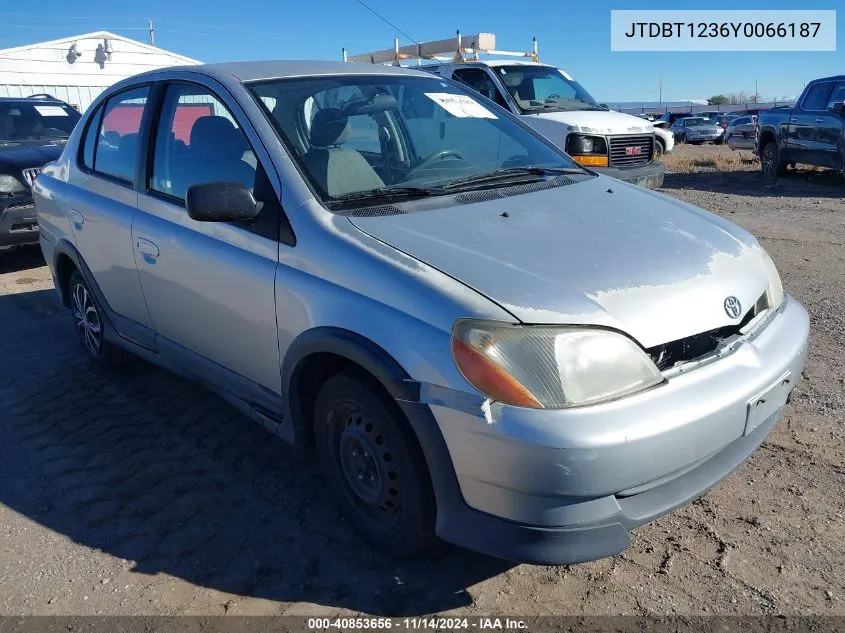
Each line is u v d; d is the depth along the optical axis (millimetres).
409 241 2637
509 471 2199
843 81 12055
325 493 3277
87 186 4254
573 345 2242
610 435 2162
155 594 2670
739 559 2709
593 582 2643
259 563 2818
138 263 3734
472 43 10625
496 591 2621
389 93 3686
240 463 3557
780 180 13344
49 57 18422
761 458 3355
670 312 2428
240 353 3207
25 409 4238
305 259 2779
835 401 3861
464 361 2254
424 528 2574
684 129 34750
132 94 4059
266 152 3051
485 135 3807
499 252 2576
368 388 2572
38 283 7043
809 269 6441
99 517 3160
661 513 2387
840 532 2826
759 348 2621
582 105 9953
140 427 3959
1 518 3189
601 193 3299
